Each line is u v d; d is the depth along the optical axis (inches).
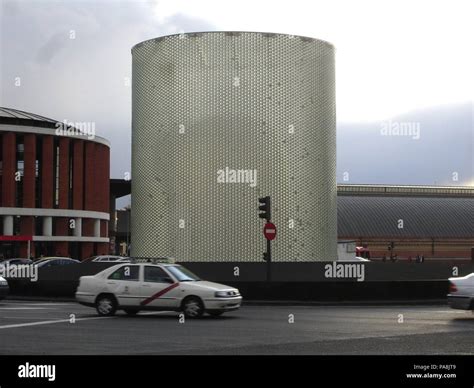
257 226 1579.7
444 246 3937.0
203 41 1588.3
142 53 1657.2
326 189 1654.8
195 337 655.8
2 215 3294.8
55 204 3489.2
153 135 1626.5
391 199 4170.8
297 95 1606.8
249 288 1226.0
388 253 3865.7
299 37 1615.4
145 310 887.7
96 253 3725.4
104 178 3747.5
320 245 1630.2
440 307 1135.0
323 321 831.7
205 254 1579.7
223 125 1581.0
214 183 1581.0
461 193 4441.4
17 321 817.5
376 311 1027.3
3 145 3314.5
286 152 1596.9
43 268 1334.9
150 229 1626.5
